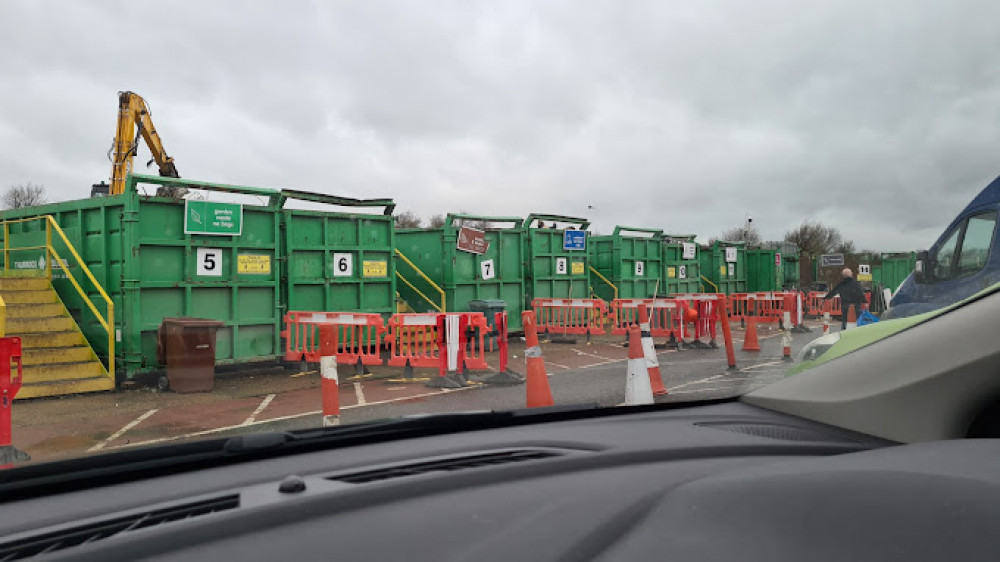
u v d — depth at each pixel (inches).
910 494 35.6
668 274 936.9
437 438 74.3
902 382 61.2
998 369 54.1
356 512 45.6
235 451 64.6
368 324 419.8
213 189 414.9
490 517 43.8
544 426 80.4
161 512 49.1
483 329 384.8
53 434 253.3
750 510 39.1
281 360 454.0
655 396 262.8
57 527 46.9
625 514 42.9
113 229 390.6
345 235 501.4
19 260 459.5
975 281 138.3
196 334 360.5
